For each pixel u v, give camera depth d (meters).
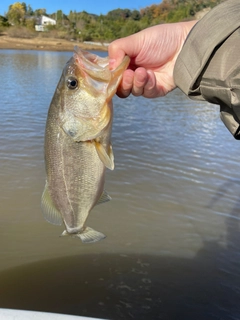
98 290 0.70
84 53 0.40
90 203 0.40
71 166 0.39
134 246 0.84
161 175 1.21
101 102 0.38
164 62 0.44
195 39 0.33
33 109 2.02
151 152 1.42
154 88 0.41
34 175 1.14
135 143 1.52
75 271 0.75
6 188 1.05
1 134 1.53
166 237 0.88
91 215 0.96
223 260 0.80
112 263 0.78
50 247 0.82
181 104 2.50
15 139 1.47
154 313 0.65
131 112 2.14
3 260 0.78
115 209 0.99
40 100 2.28
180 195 1.08
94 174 0.39
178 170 1.25
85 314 0.64
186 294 0.70
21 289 0.70
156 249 0.84
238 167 1.31
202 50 0.32
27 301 0.67
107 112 0.38
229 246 0.85
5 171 1.16
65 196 0.40
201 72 0.32
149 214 0.97
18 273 0.74
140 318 0.64
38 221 0.91
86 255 0.80
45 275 0.74
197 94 0.34
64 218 0.40
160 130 1.76
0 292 0.69
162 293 0.70
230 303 0.68
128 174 1.20
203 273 0.76
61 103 0.39
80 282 0.72
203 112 2.25
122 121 1.90
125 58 0.39
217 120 2.04
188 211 1.00
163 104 2.46
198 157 1.39
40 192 1.04
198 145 1.54
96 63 0.40
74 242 0.84
